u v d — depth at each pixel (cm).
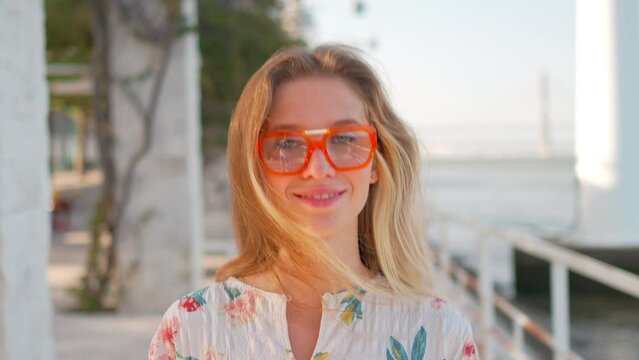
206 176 1115
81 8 651
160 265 618
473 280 591
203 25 834
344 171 137
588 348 535
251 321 137
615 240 742
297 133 137
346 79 140
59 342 525
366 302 138
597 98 753
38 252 321
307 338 138
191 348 137
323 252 134
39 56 326
